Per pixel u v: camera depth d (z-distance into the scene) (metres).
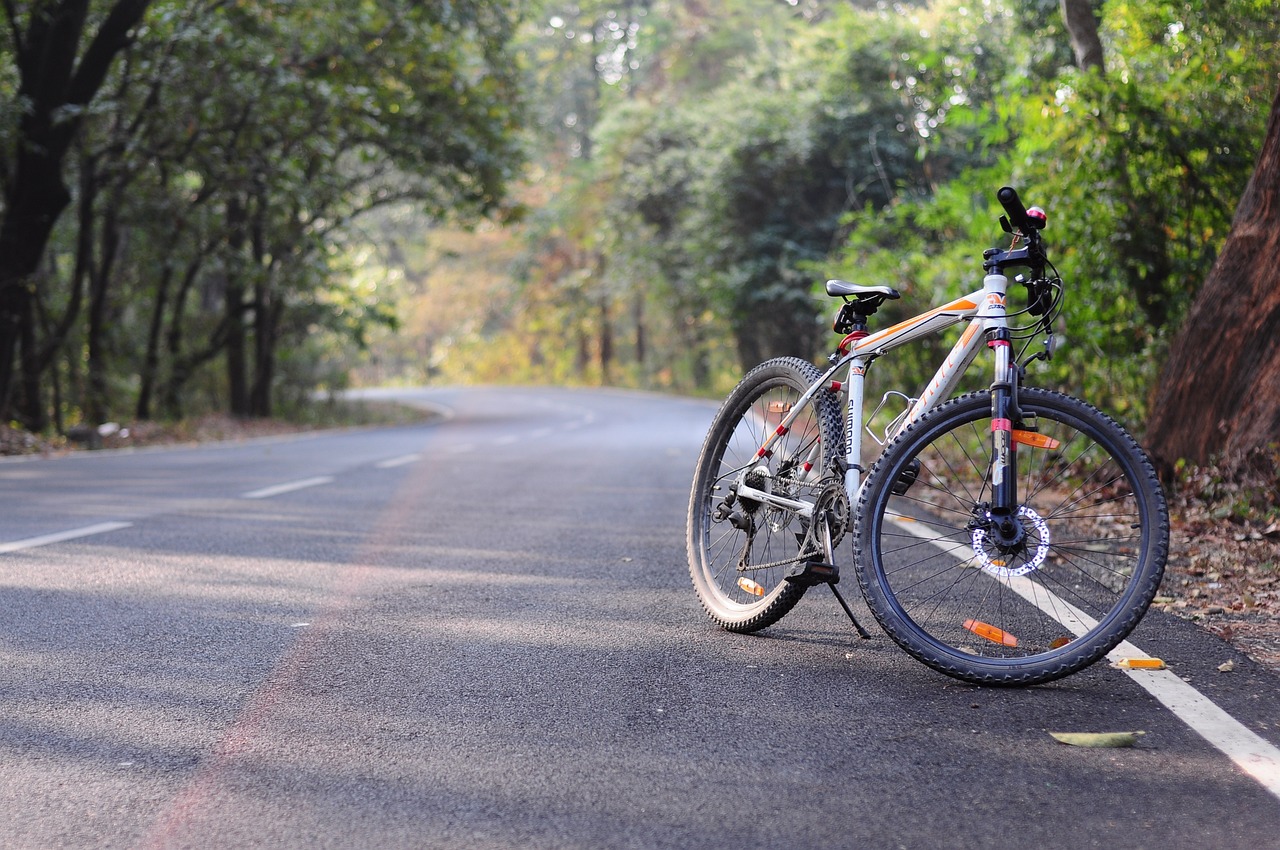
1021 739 2.95
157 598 4.80
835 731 3.03
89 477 11.09
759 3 42.44
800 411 4.09
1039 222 3.57
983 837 2.36
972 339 3.65
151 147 19.36
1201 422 6.64
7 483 10.39
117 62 19.31
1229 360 6.48
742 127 30.62
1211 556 5.44
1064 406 3.47
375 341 75.44
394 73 21.38
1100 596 3.91
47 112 16.83
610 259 44.44
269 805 2.54
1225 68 8.58
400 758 2.84
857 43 25.22
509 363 69.56
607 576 5.35
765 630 4.20
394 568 5.56
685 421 23.73
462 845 2.33
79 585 5.08
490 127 23.19
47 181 17.17
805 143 28.38
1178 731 3.00
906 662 3.73
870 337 3.88
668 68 45.44
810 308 30.94
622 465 11.83
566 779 2.70
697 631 4.20
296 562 5.73
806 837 2.36
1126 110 8.64
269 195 20.30
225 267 23.38
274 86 17.97
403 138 22.77
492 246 56.34
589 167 43.22
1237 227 6.63
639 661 3.76
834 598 4.75
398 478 10.62
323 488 9.66
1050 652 3.40
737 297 31.55
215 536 6.66
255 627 4.26
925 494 7.81
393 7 19.95
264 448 16.89
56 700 3.33
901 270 12.59
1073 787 2.62
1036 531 3.49
